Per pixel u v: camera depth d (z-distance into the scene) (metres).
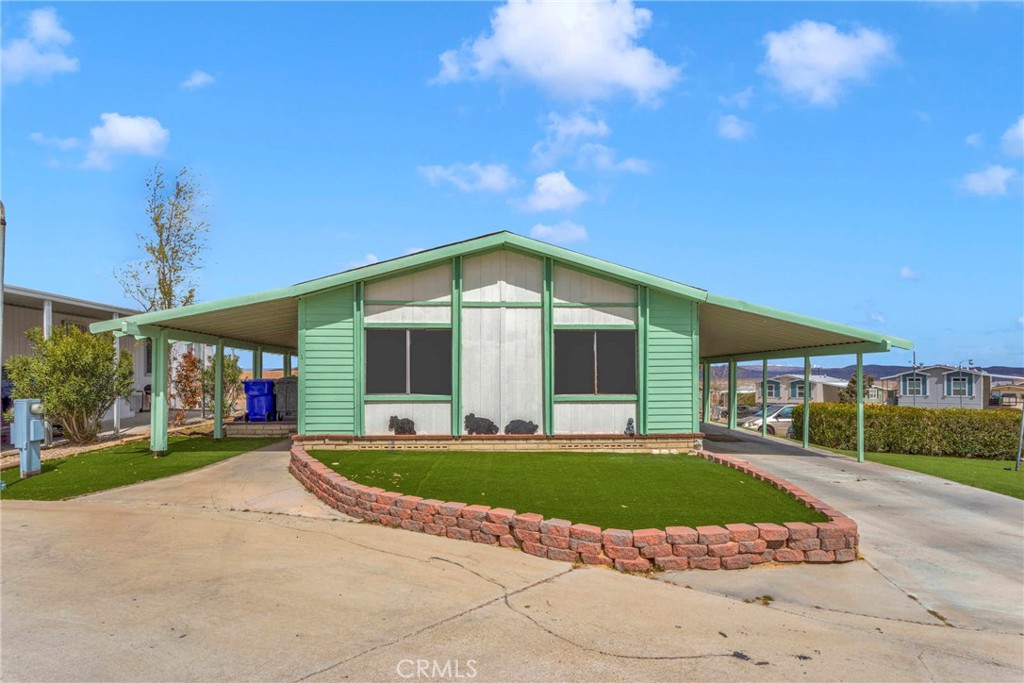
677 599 5.46
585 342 12.95
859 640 4.77
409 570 5.99
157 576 5.68
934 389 44.38
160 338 13.00
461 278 12.89
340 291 12.73
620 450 12.82
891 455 16.28
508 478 9.41
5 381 17.33
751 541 6.36
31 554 6.25
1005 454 16.97
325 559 6.25
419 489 8.56
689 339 12.98
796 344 16.12
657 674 4.11
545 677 4.03
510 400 12.84
